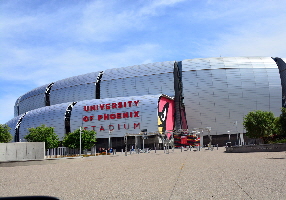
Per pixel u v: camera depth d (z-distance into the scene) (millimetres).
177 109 113312
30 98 144875
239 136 104125
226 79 106625
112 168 22922
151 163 26422
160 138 93938
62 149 61781
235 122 104875
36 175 19891
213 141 106188
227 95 105812
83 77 129625
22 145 38094
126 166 24391
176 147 95375
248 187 10555
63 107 108000
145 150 75250
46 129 77688
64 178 16953
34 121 110375
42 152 38906
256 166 18359
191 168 19156
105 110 100375
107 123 99000
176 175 15445
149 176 15648
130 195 10109
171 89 112438
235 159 26250
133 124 96500
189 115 107125
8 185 14734
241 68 107625
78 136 72062
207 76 107500
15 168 29719
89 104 103312
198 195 9453
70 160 40281
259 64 108750
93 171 20984
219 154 39031
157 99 97188
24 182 15797
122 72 121875
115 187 12227
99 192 11125
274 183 11188
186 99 107562
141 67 120125
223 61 109688
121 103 99312
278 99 105625
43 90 139125
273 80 106500
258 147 42125
